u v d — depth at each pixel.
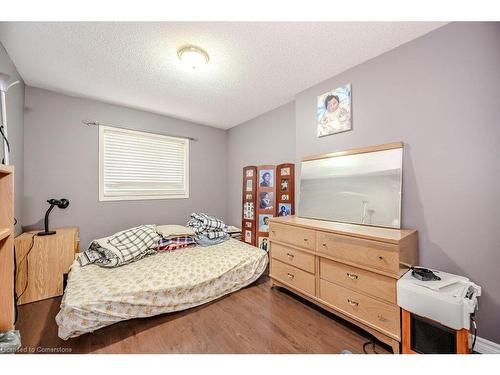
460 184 1.39
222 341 1.41
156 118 3.13
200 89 2.38
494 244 1.27
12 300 1.05
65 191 2.45
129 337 1.44
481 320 1.31
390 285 1.31
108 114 2.73
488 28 1.30
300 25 1.45
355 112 1.94
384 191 1.70
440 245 1.47
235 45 1.65
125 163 2.90
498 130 1.26
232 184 3.83
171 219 3.29
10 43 1.61
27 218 2.23
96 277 1.70
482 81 1.31
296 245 1.88
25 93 2.22
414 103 1.59
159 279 1.72
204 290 1.86
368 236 1.39
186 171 3.45
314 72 2.04
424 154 1.54
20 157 2.11
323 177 2.14
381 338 1.34
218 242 2.69
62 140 2.44
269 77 2.13
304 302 1.91
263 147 3.17
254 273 2.25
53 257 1.99
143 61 1.85
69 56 1.77
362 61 1.87
